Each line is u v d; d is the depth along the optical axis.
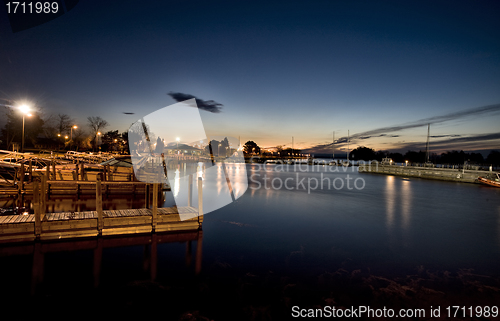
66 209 12.40
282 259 8.16
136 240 8.94
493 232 11.54
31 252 7.69
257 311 5.47
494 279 7.08
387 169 47.97
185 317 5.18
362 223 12.70
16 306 5.29
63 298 5.65
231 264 7.68
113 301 5.61
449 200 19.92
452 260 8.36
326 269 7.53
